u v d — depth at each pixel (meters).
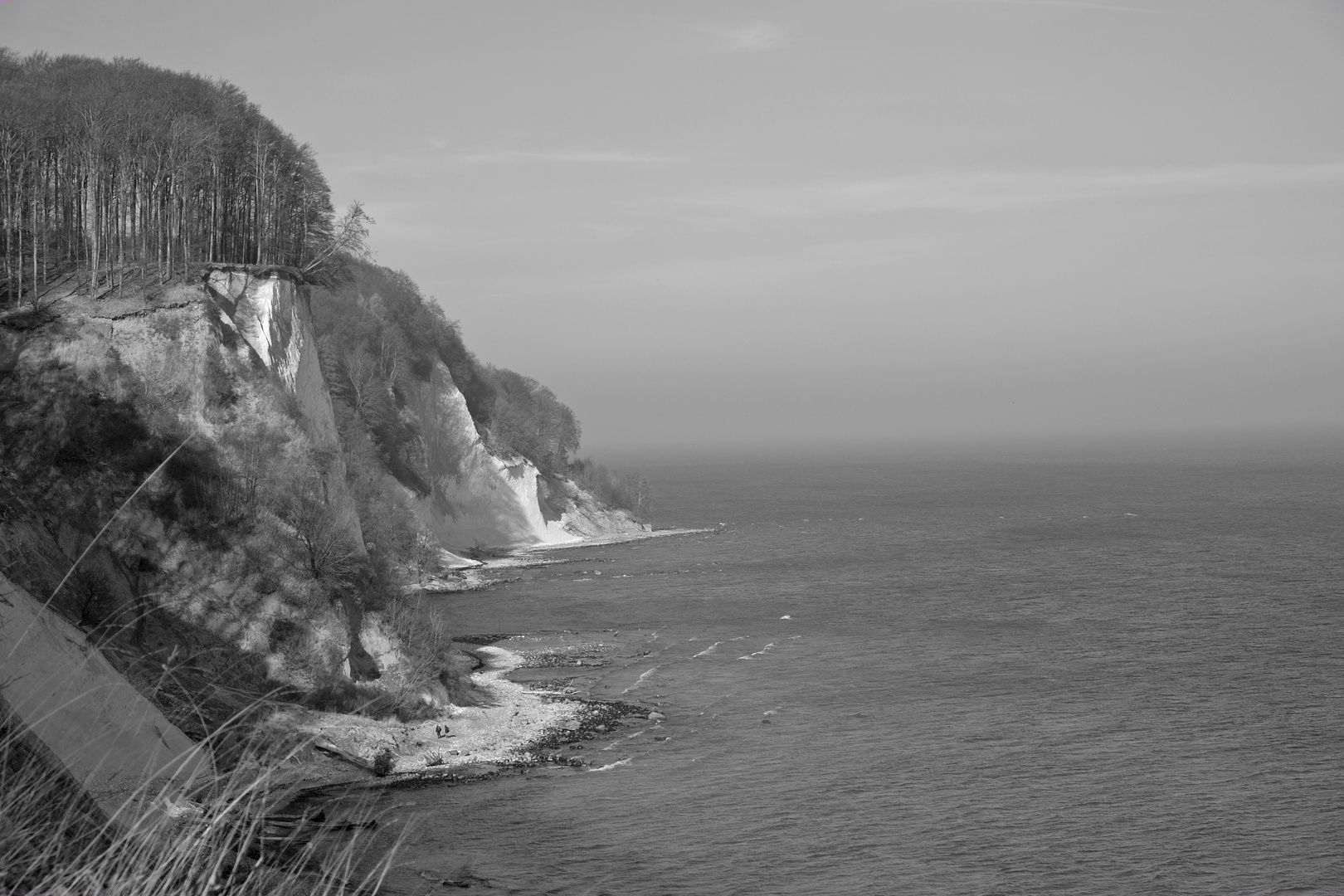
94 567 42.97
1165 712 57.97
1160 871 36.97
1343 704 59.34
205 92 72.06
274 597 49.34
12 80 71.19
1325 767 48.28
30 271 57.78
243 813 7.49
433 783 44.53
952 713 57.94
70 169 62.31
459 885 33.03
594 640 79.69
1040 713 57.69
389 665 53.56
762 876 36.16
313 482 55.25
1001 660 71.44
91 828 7.14
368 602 54.78
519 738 52.34
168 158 61.06
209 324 56.53
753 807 42.81
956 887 35.59
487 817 40.62
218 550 49.06
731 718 57.03
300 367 63.94
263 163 68.38
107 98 63.59
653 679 66.69
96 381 50.75
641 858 37.28
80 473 46.94
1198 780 46.47
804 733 53.81
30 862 6.59
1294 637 78.38
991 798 44.12
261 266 63.34
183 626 45.72
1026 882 36.03
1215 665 69.56
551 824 40.19
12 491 42.28
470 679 62.31
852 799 43.88
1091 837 39.97
